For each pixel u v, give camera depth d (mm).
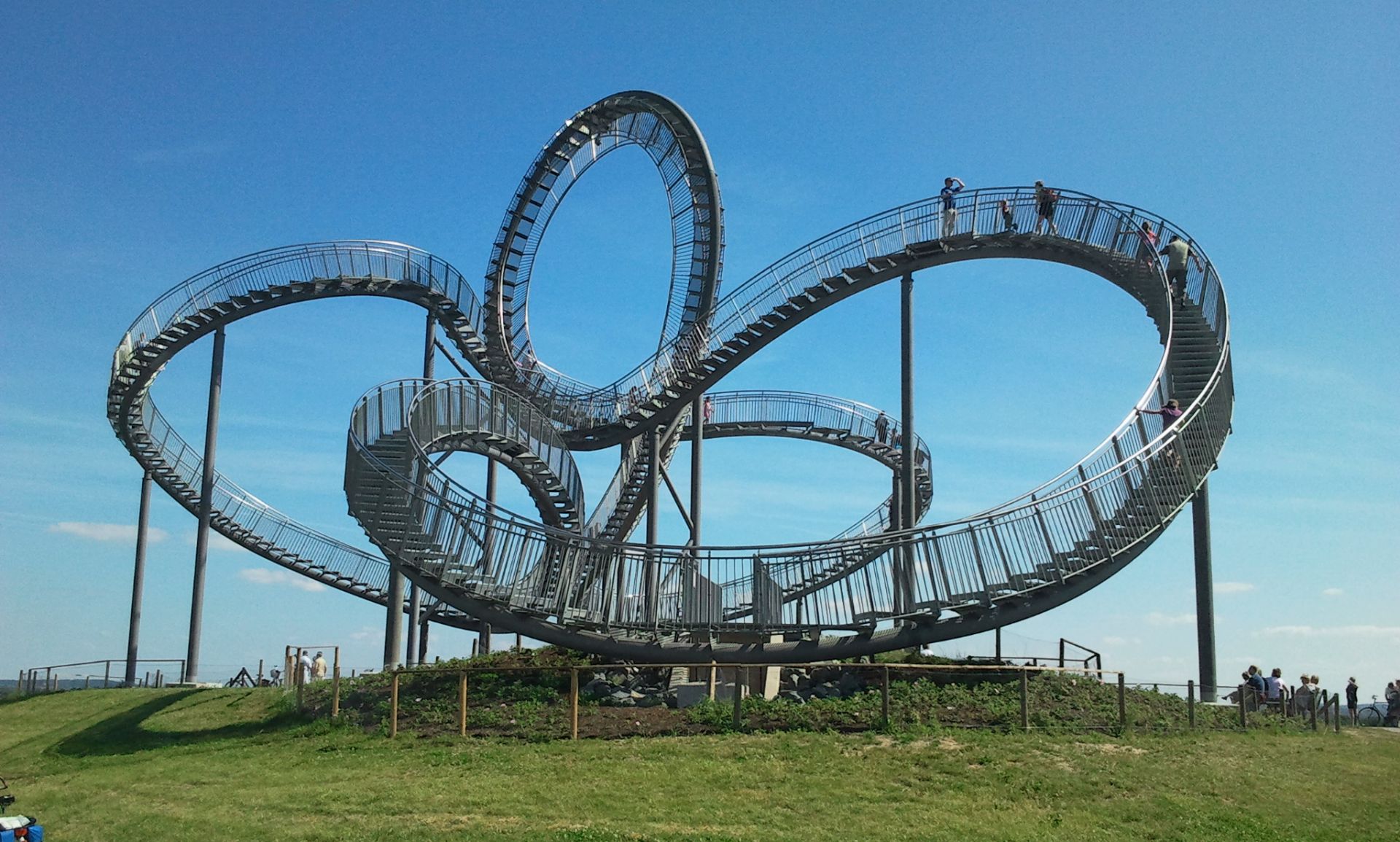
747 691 24703
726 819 15812
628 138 43500
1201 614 28422
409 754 20062
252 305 38781
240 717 26547
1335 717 25609
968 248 31922
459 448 34125
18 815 16812
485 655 30391
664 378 35688
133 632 41625
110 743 25656
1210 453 27516
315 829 15594
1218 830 16000
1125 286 31828
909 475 30016
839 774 17875
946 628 25000
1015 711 21984
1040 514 24531
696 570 25938
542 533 26109
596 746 19844
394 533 27094
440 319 41938
